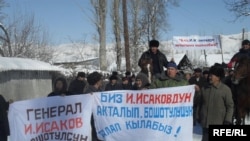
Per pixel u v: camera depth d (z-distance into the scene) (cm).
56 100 738
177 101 737
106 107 745
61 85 798
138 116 743
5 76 1747
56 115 740
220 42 2361
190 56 5988
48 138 743
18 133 743
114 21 3028
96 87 805
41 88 2033
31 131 741
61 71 2195
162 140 740
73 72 2331
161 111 739
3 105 753
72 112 739
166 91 736
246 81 984
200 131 1202
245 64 991
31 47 3234
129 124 745
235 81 993
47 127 741
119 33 2873
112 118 747
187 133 738
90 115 742
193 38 2359
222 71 763
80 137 739
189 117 738
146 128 742
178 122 738
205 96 773
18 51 3073
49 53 3397
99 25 2848
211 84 768
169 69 776
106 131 748
